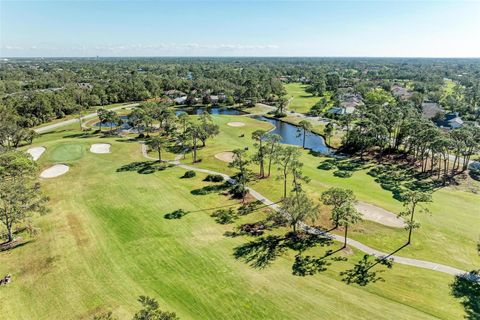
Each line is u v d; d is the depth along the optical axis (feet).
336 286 115.85
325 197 152.25
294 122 416.67
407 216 165.17
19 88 620.90
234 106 529.04
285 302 107.86
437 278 119.44
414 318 100.94
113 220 162.09
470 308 104.78
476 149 235.81
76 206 176.14
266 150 218.59
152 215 167.63
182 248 138.62
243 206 178.70
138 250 136.98
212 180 213.66
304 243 143.13
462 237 147.64
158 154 271.90
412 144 257.96
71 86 564.71
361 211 170.09
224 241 144.66
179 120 350.02
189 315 102.42
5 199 138.41
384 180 222.07
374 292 112.68
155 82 634.02
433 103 473.26
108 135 341.00
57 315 102.42
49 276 120.37
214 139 316.81
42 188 198.49
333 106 489.26
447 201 187.11
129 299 108.99
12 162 194.18
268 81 637.71
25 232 150.00
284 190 197.57
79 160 245.65
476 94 506.89
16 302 107.86
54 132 357.61
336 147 307.37
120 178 216.54
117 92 560.61
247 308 105.40
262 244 142.41
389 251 137.08
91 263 128.06
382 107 386.32
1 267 125.39
